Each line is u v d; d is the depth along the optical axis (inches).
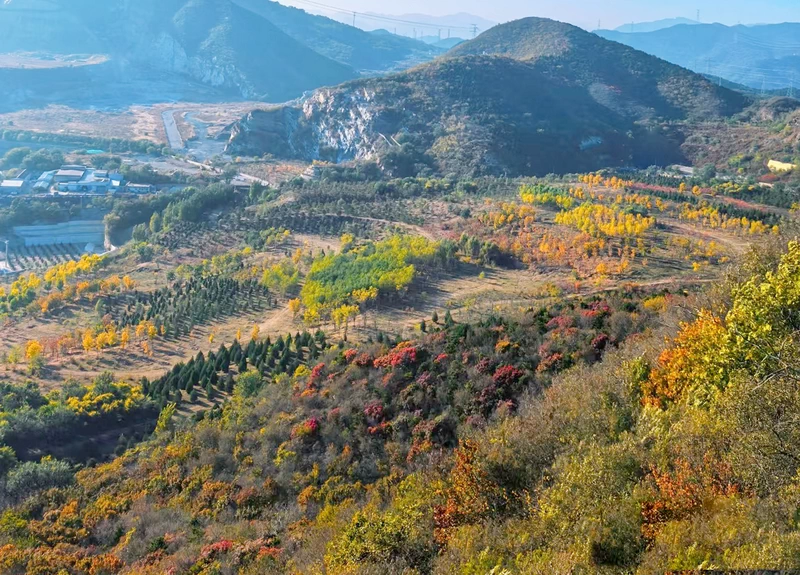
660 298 1894.7
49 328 3221.0
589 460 836.6
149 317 3213.6
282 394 1877.5
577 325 1749.5
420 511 958.4
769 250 1264.8
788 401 740.0
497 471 950.4
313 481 1413.6
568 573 666.2
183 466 1643.7
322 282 3186.5
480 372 1594.5
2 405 2246.6
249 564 1071.0
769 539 604.1
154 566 1148.5
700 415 842.2
